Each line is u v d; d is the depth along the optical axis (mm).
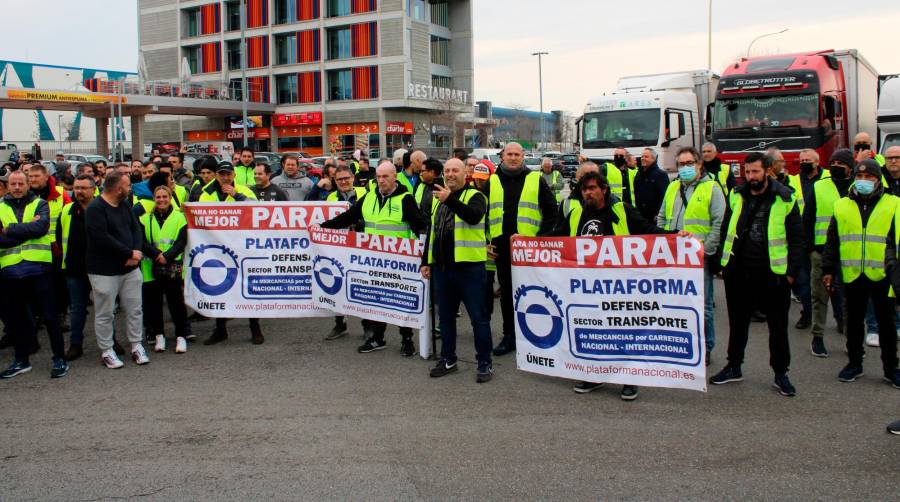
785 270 6117
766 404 5949
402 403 6086
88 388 6652
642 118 19422
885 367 6426
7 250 6906
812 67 16188
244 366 7324
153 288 7922
